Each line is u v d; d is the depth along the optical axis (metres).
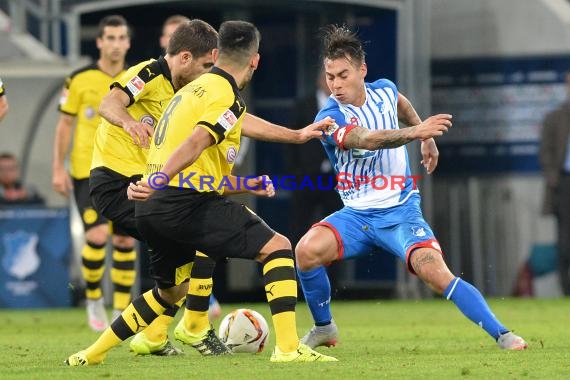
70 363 18.34
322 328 21.42
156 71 20.55
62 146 29.89
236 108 17.41
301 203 39.47
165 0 39.16
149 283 42.34
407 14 40.47
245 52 17.67
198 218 17.67
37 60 38.44
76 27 39.59
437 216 42.34
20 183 38.19
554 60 41.53
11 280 38.00
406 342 23.59
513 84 41.81
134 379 16.22
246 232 17.75
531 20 41.66
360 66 20.95
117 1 39.41
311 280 21.03
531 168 41.91
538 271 41.94
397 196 21.12
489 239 42.22
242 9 42.25
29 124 38.25
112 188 21.72
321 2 40.38
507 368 17.36
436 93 42.28
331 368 17.27
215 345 20.50
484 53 41.97
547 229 41.88
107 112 20.00
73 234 38.25
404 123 22.34
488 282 42.22
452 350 21.08
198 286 20.36
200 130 17.08
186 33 19.95
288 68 44.25
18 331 28.33
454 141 42.22
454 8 42.03
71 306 38.34
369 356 19.84
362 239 21.25
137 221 17.98
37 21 40.19
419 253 20.38
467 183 42.19
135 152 21.77
